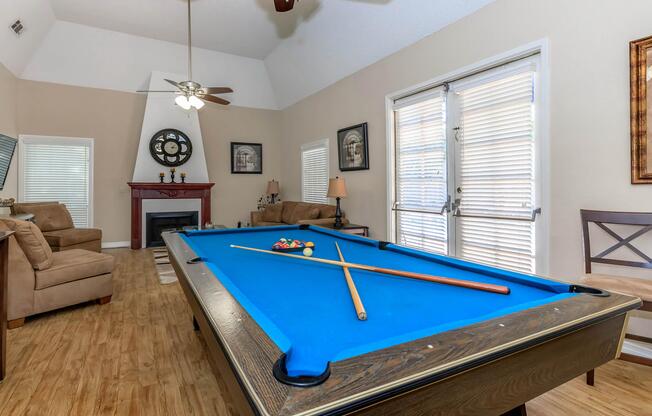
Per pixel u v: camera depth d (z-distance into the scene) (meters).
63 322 2.80
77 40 5.37
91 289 3.12
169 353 2.28
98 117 5.98
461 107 3.43
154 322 2.80
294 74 6.23
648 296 1.82
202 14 4.92
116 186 6.16
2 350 1.93
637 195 2.21
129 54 5.79
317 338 0.93
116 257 5.29
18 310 2.68
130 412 1.67
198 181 6.57
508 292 1.31
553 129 2.64
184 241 2.36
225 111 7.07
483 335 0.84
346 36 4.59
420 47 3.80
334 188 4.64
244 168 7.27
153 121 6.18
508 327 0.89
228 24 5.20
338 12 4.38
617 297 1.13
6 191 5.07
